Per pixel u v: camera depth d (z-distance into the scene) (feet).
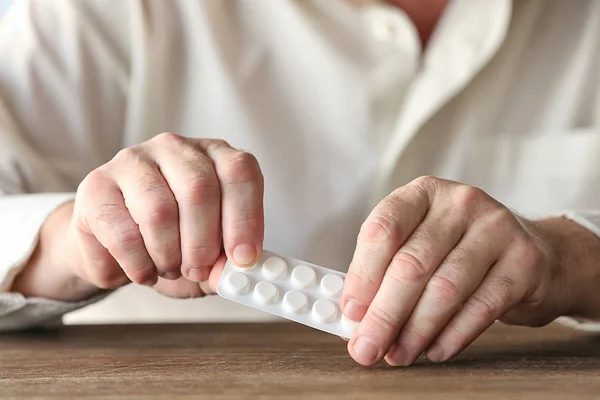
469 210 1.56
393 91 3.01
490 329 2.05
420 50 3.07
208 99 3.05
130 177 1.65
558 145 3.08
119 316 3.30
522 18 3.17
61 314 2.06
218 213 1.59
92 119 2.96
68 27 2.89
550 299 1.71
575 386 1.34
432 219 1.55
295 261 1.60
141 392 1.31
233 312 3.25
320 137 3.04
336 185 3.01
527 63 3.19
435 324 1.49
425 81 2.89
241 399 1.26
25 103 2.76
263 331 2.09
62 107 2.84
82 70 2.90
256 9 3.12
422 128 3.01
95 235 1.68
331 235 2.99
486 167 3.11
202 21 3.03
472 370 1.46
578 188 3.04
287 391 1.30
